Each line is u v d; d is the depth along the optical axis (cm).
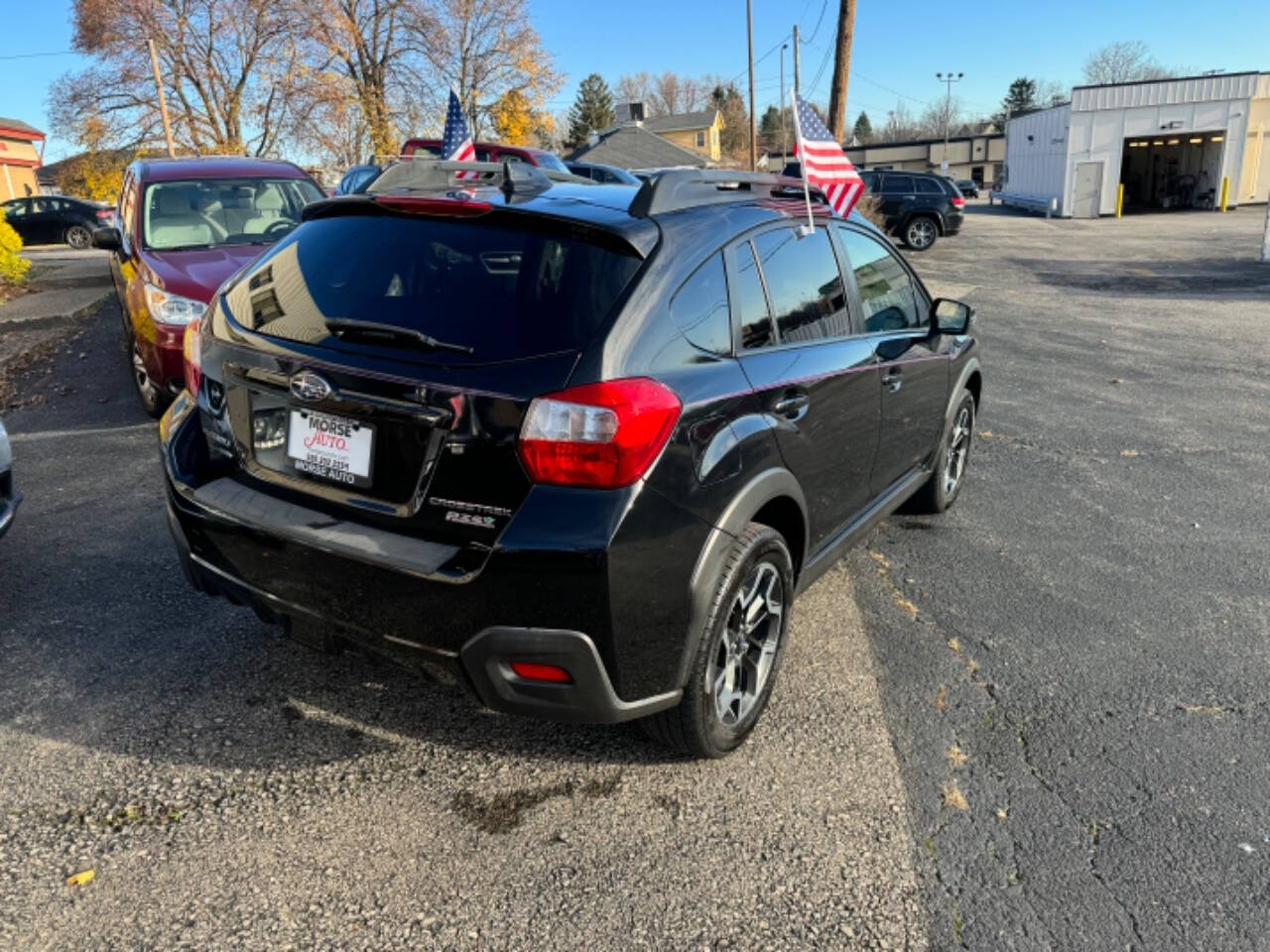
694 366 254
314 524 252
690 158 5350
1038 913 231
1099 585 420
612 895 233
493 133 4112
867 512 380
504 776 278
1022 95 12419
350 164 3875
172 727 294
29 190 4356
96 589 384
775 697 326
